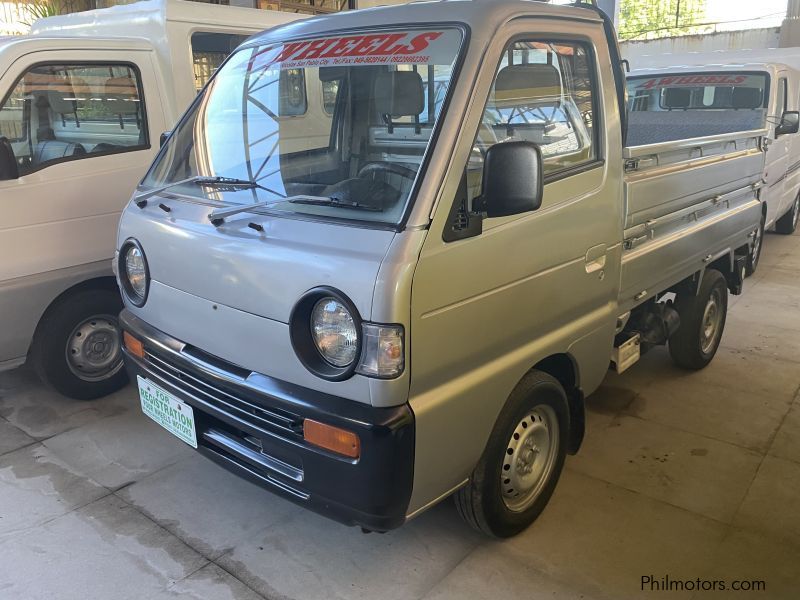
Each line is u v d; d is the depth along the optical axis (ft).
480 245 7.68
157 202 9.70
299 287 7.25
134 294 10.02
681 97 23.15
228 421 8.27
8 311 12.55
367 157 8.68
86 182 13.32
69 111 13.32
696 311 14.71
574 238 9.32
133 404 14.23
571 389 10.38
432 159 7.38
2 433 13.05
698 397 14.47
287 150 9.44
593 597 8.80
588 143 9.83
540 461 10.04
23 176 12.54
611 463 11.96
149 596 8.88
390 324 6.79
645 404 14.17
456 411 7.75
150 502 10.90
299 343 7.33
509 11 8.40
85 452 12.39
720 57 31.99
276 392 7.62
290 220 7.80
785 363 16.16
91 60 13.44
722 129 20.27
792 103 25.41
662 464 11.91
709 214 14.43
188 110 11.02
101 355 14.26
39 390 14.84
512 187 7.28
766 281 23.02
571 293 9.51
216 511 10.67
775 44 47.14
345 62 8.84
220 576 9.23
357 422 7.00
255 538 10.02
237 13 15.88
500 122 8.24
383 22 8.90
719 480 11.42
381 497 7.18
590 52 9.83
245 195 8.87
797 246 28.19
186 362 8.73
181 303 8.79
